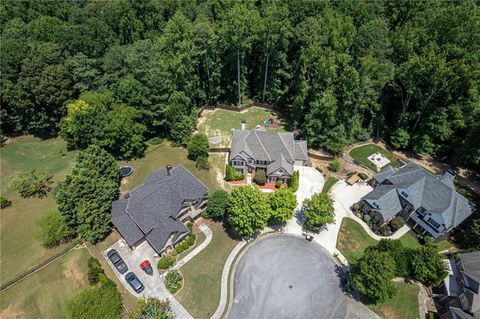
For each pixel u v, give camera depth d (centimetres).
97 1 10469
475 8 8219
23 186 6059
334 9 8838
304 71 7050
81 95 7425
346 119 6844
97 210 5150
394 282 4850
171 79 7194
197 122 7825
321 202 5275
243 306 4547
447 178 5825
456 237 5509
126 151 6825
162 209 5178
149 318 4100
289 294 4681
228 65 8138
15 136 7800
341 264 5078
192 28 7300
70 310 4250
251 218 4972
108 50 8519
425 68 6412
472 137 6375
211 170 6650
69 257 5150
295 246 5319
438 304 4603
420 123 7081
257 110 8331
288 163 6294
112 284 4634
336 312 4503
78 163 5538
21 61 7206
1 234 5506
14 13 9738
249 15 7288
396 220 5519
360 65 6631
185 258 5109
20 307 4575
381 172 6278
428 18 7912
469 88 6469
